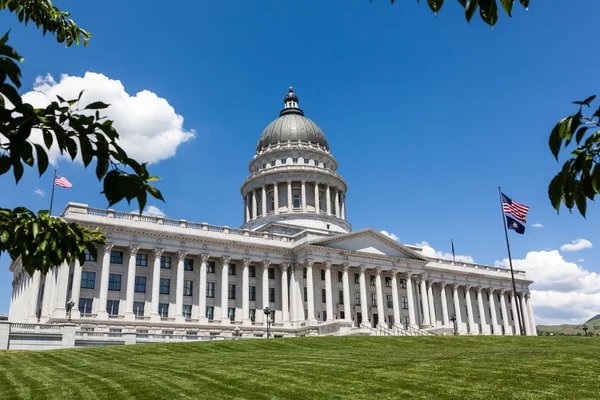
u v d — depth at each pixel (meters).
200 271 83.94
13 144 5.75
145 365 32.84
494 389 22.42
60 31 13.30
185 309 82.88
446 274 113.38
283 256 92.12
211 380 25.94
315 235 93.12
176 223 84.25
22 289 88.62
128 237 78.31
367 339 56.78
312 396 22.11
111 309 76.06
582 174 5.86
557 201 6.07
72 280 73.94
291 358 34.44
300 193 119.62
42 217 9.07
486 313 120.75
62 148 5.96
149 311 78.81
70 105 5.94
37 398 22.98
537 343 56.09
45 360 36.62
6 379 27.98
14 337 48.84
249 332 84.50
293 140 127.75
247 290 87.12
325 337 57.81
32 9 12.43
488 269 122.44
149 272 80.81
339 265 93.62
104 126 6.06
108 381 26.56
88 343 51.69
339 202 125.56
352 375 26.11
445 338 59.03
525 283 127.50
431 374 25.81
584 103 5.47
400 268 99.81
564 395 21.23
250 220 119.88
